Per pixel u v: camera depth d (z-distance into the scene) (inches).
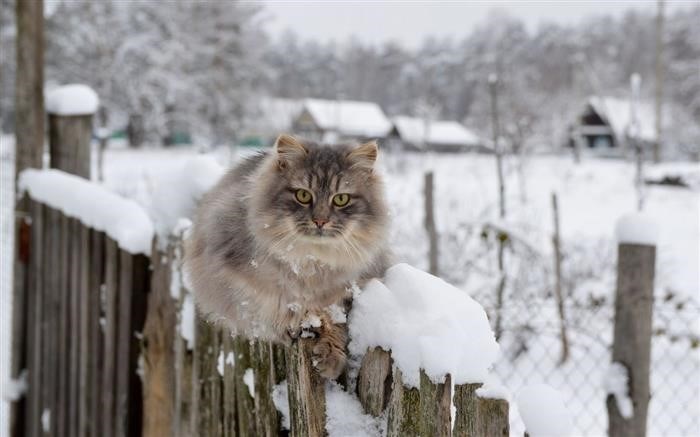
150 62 1189.7
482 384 66.9
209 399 106.9
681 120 1405.0
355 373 79.6
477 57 1626.5
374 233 97.0
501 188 385.1
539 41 1882.4
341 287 90.7
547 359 233.5
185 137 1456.7
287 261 90.0
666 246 397.1
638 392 144.9
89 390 152.3
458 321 69.7
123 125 1277.1
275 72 1392.7
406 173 791.7
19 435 190.5
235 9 1261.1
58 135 198.7
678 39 1723.7
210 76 1250.0
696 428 195.3
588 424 191.2
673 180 749.3
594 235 445.7
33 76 204.8
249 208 94.3
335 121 1449.3
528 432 68.5
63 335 165.6
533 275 301.9
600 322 262.4
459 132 1531.7
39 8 208.4
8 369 199.9
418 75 2137.1
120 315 137.5
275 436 85.8
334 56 2193.7
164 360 126.0
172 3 1222.3
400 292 77.5
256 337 91.5
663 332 210.2
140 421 136.0
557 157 1160.2
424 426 64.6
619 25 2066.9
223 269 94.5
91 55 1157.1
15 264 191.6
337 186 95.7
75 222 159.6
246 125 1273.4
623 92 1644.9
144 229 135.6
